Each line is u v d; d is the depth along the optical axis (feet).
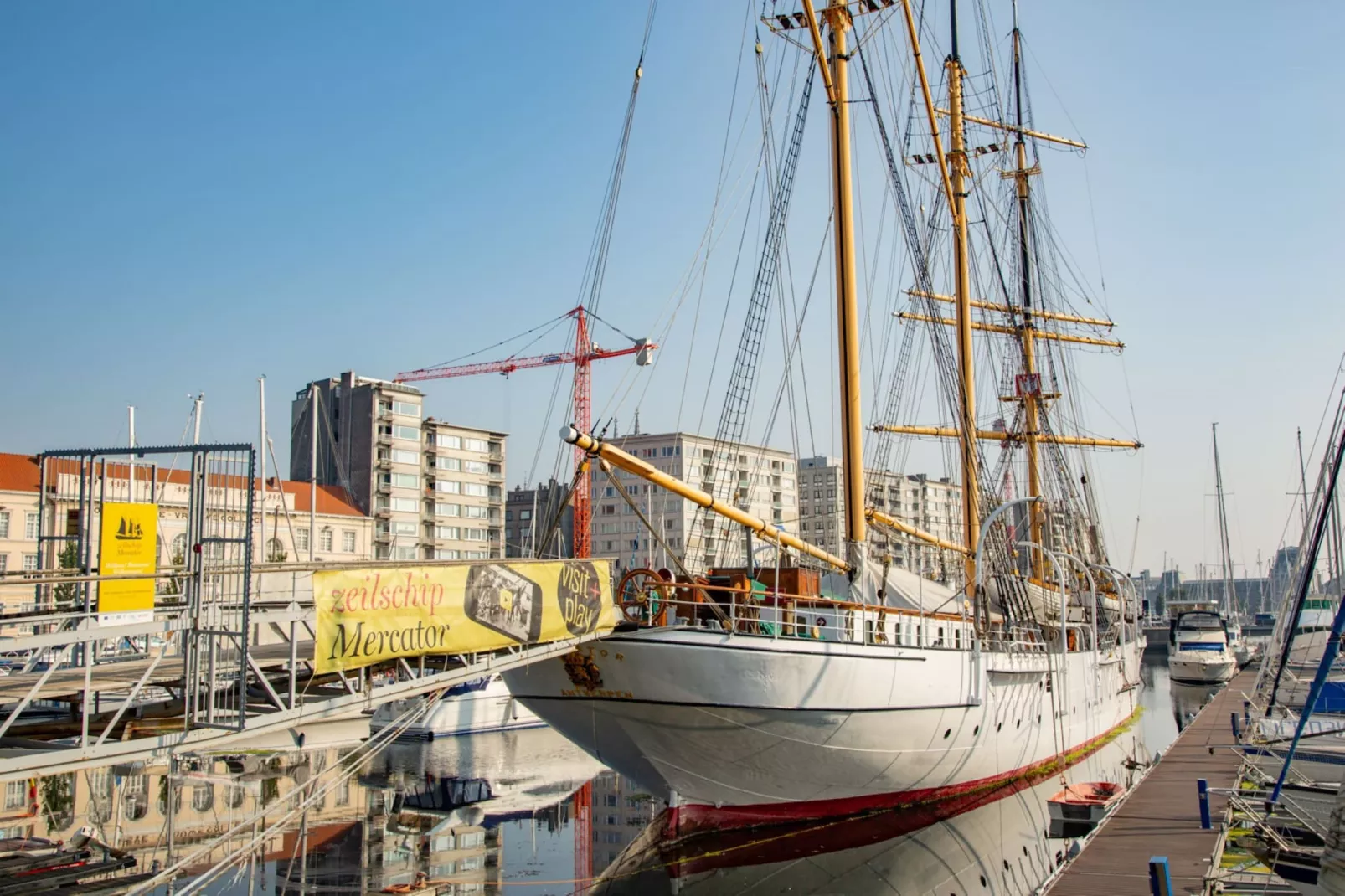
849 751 80.79
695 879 78.38
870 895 74.49
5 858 72.59
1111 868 66.85
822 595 94.63
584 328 395.75
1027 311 190.29
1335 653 72.49
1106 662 144.77
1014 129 193.06
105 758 43.42
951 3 156.15
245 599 48.16
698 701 74.33
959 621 107.34
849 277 99.14
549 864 85.15
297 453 361.51
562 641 69.05
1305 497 146.30
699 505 82.28
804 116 106.01
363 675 55.98
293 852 88.38
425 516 352.49
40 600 61.77
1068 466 180.14
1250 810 80.59
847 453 98.02
